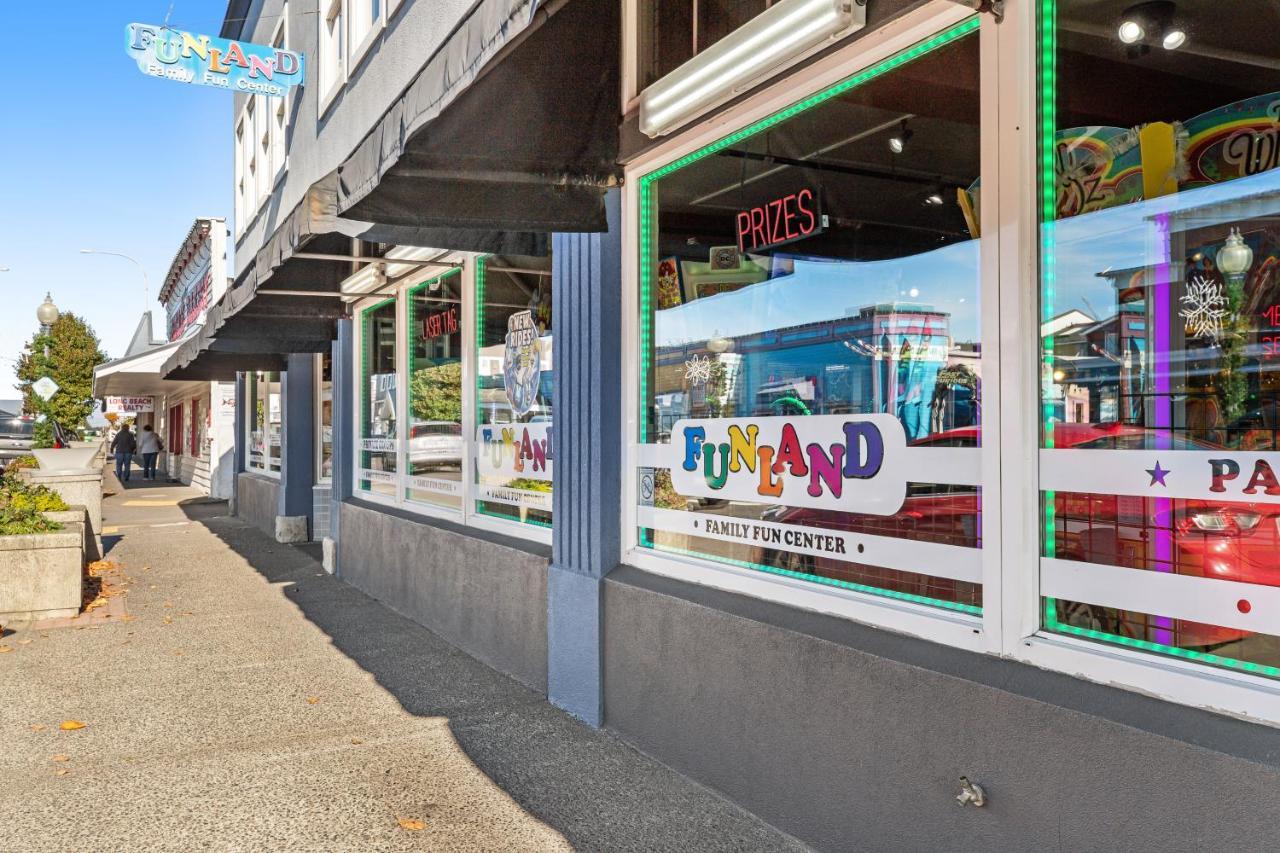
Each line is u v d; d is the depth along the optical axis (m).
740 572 3.79
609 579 4.45
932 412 2.96
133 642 6.50
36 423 25.77
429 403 7.27
